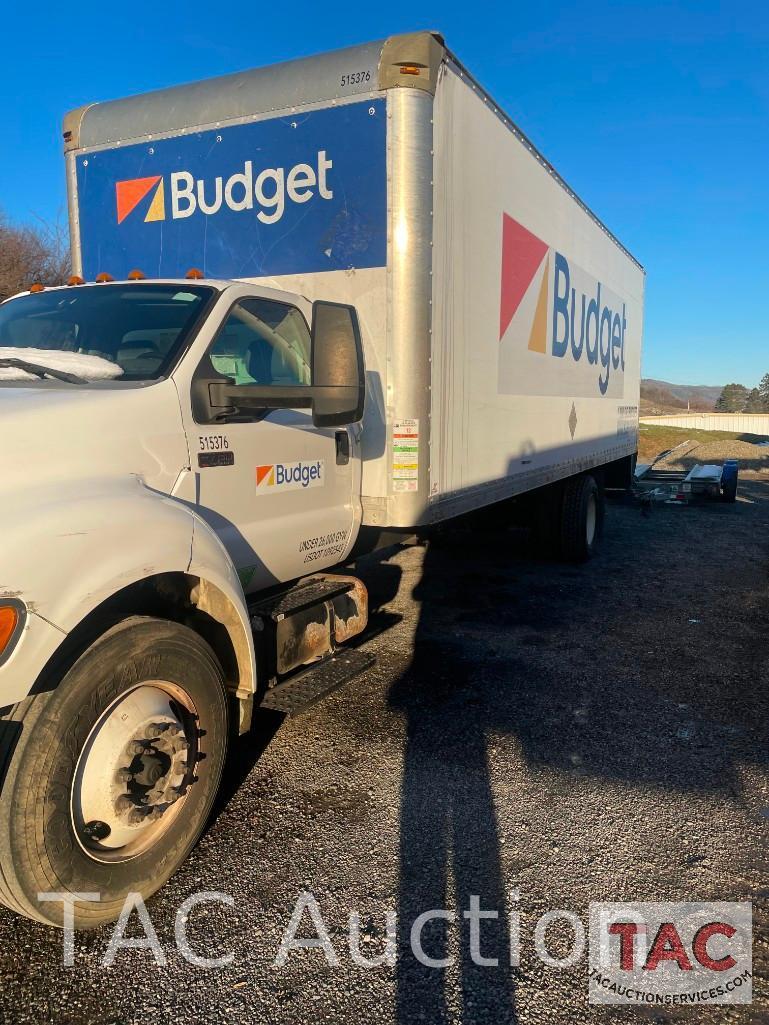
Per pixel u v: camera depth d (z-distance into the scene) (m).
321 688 3.90
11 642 2.27
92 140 5.24
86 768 2.58
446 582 8.08
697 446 33.41
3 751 2.39
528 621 6.61
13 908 2.50
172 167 4.95
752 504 15.32
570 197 7.57
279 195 4.64
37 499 2.50
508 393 6.21
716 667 5.48
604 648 5.89
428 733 4.34
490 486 5.92
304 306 4.24
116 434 2.91
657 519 13.16
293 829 3.39
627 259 10.50
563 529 8.89
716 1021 2.41
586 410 8.80
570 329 7.90
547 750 4.14
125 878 2.71
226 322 3.61
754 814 3.54
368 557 9.20
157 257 5.07
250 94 4.68
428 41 4.28
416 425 4.54
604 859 3.19
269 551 3.81
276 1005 2.43
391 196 4.34
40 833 2.41
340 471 4.36
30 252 19.75
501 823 3.45
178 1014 2.39
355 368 3.50
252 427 3.65
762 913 2.90
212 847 3.26
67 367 3.15
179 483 3.20
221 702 3.09
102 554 2.53
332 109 4.44
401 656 5.64
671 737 4.32
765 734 4.38
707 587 7.96
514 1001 2.46
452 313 4.96
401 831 3.38
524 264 6.37
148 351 3.42
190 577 3.17
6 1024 2.35
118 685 2.62
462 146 4.95
